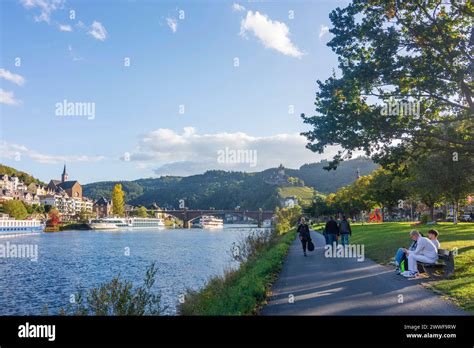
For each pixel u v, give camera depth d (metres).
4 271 37.72
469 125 21.11
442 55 16.50
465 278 13.44
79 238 95.12
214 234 112.44
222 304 11.24
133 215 177.25
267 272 16.36
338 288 13.07
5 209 131.38
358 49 18.42
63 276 34.16
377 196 70.12
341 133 18.02
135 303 11.07
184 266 36.56
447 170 37.31
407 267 15.45
